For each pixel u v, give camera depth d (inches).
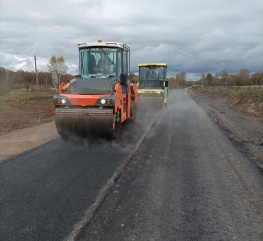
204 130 408.8
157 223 145.0
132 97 426.6
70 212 154.7
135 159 257.1
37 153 271.3
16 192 180.1
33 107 729.6
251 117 591.2
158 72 746.8
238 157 269.3
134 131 390.3
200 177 213.6
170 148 300.0
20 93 1155.9
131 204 165.8
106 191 183.5
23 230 136.7
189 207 163.6
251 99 825.5
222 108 793.6
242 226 143.4
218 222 147.1
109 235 133.5
